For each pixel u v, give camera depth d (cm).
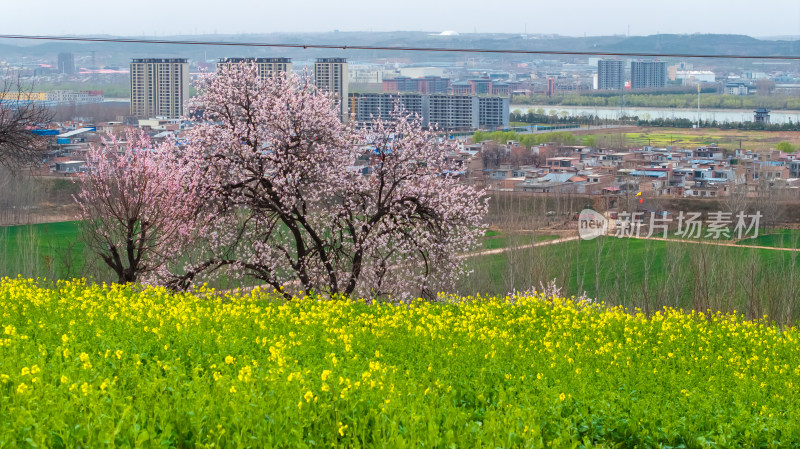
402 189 2552
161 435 809
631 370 1405
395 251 2581
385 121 2542
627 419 1091
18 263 4556
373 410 944
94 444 782
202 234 2427
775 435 1092
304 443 820
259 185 2491
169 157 2464
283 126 2406
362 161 2675
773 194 7656
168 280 2377
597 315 2180
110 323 1437
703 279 5038
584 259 5925
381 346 1452
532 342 1627
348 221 2522
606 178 9406
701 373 1501
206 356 1253
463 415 979
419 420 926
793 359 1742
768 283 4719
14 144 3306
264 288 2591
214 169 2428
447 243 2583
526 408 1021
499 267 5169
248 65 2519
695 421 1123
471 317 1898
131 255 2348
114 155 2452
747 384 1362
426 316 1938
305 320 1656
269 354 1312
